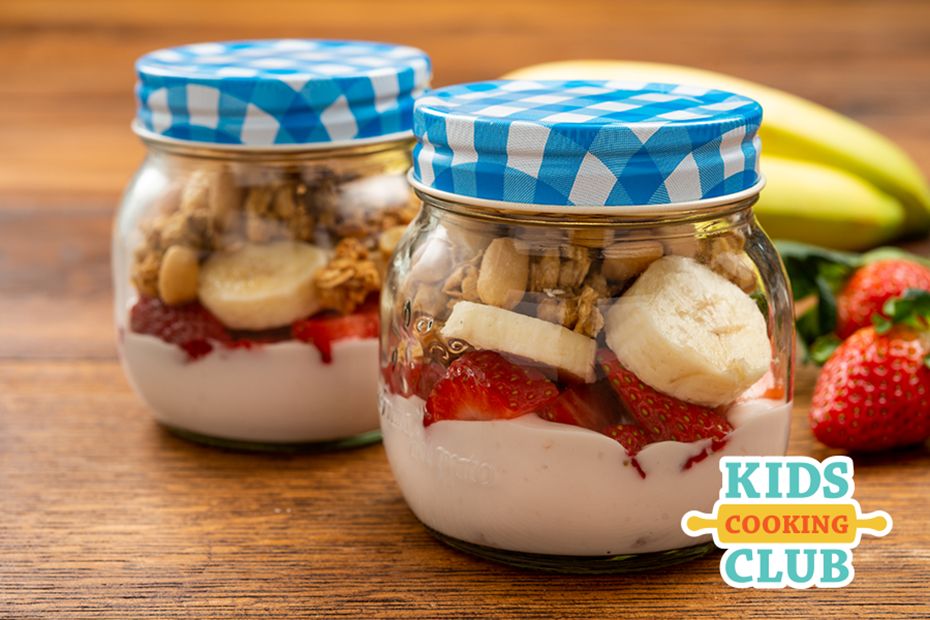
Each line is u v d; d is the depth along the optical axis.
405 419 0.38
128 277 0.43
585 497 0.36
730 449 0.37
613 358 0.36
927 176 0.70
